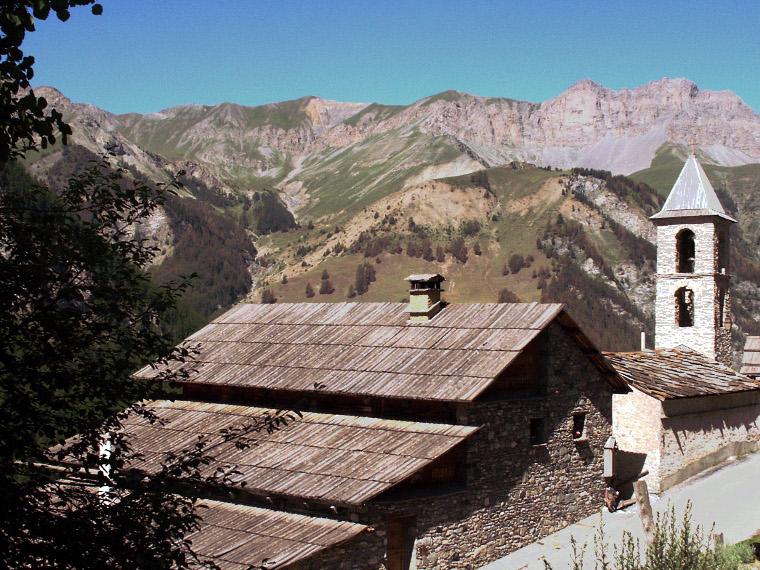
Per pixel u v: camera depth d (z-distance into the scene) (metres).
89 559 10.45
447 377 26.62
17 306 10.73
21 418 10.59
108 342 11.52
